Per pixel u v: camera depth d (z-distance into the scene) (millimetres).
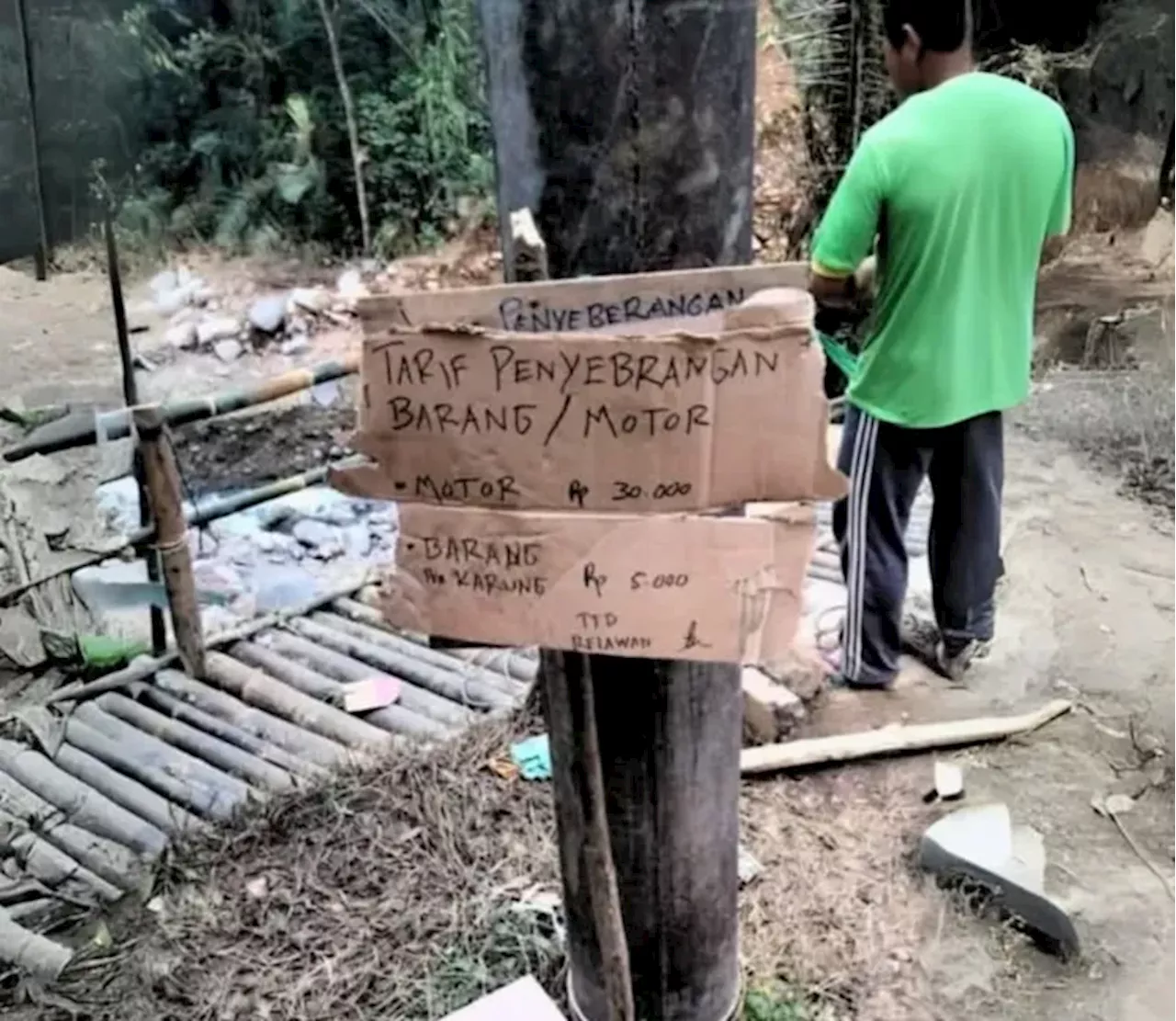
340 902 2244
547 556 1377
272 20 8398
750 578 1359
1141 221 7203
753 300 1270
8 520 4305
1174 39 7086
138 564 4422
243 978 2100
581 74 1326
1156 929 2135
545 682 1669
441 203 8523
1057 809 2426
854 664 2807
